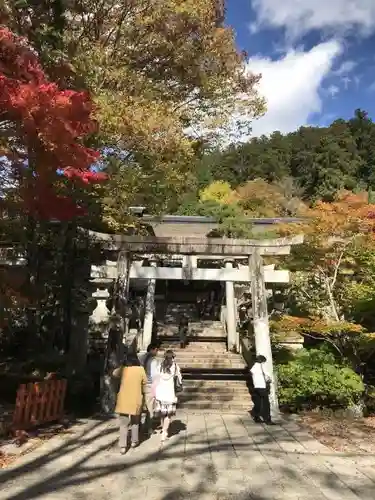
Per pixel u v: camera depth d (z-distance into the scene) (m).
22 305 9.55
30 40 7.80
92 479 5.52
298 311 14.77
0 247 12.88
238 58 11.23
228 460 6.53
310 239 13.22
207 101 11.59
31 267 11.88
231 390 12.13
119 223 11.83
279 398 11.00
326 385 10.70
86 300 12.39
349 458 6.79
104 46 10.64
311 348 13.54
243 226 23.77
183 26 10.42
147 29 10.41
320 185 47.81
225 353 15.24
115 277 11.73
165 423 7.71
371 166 53.34
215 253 11.98
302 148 55.25
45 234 12.45
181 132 10.10
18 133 6.29
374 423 9.72
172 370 7.93
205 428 8.92
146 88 10.32
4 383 10.81
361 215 12.99
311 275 14.36
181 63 11.09
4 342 14.03
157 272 11.95
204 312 23.03
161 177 10.38
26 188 7.02
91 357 15.04
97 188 9.91
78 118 6.00
